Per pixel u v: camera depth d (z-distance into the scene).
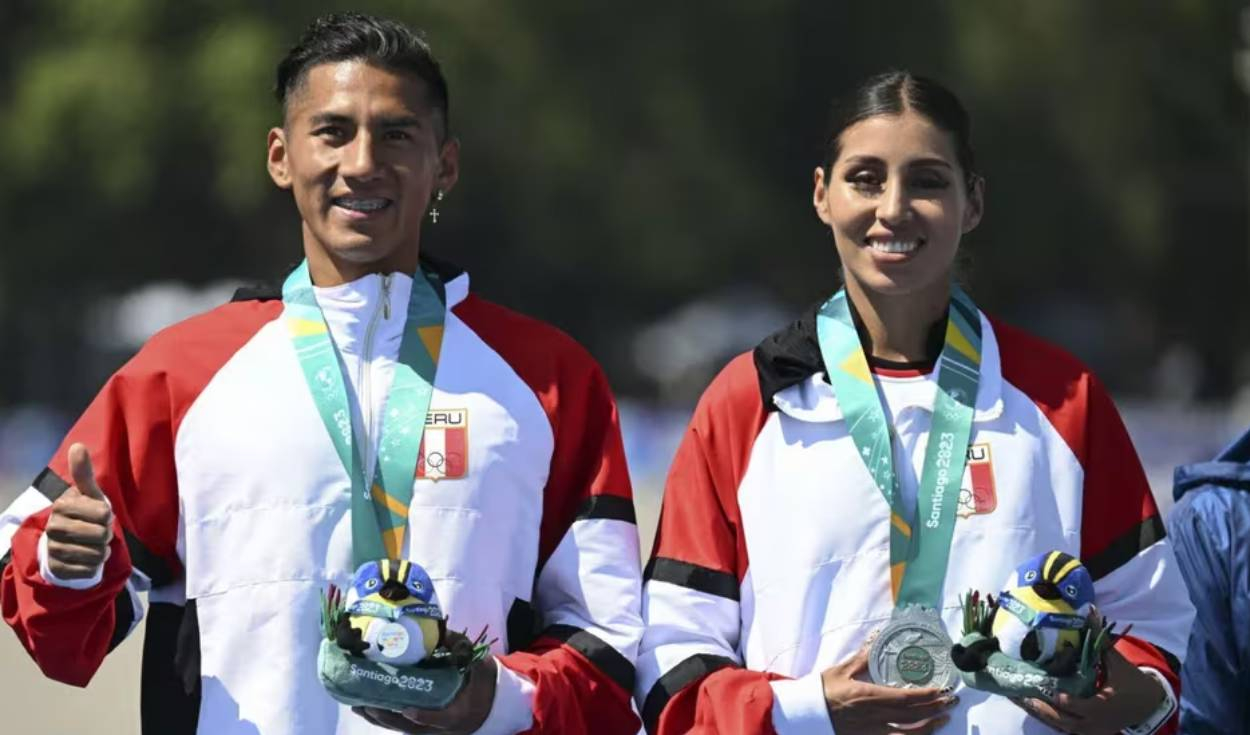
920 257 13.48
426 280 14.02
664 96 86.38
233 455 13.44
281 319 13.84
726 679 13.22
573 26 84.00
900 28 90.31
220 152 77.81
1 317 92.50
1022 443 13.60
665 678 13.50
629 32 85.62
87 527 12.35
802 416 13.72
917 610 13.20
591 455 14.08
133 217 85.38
